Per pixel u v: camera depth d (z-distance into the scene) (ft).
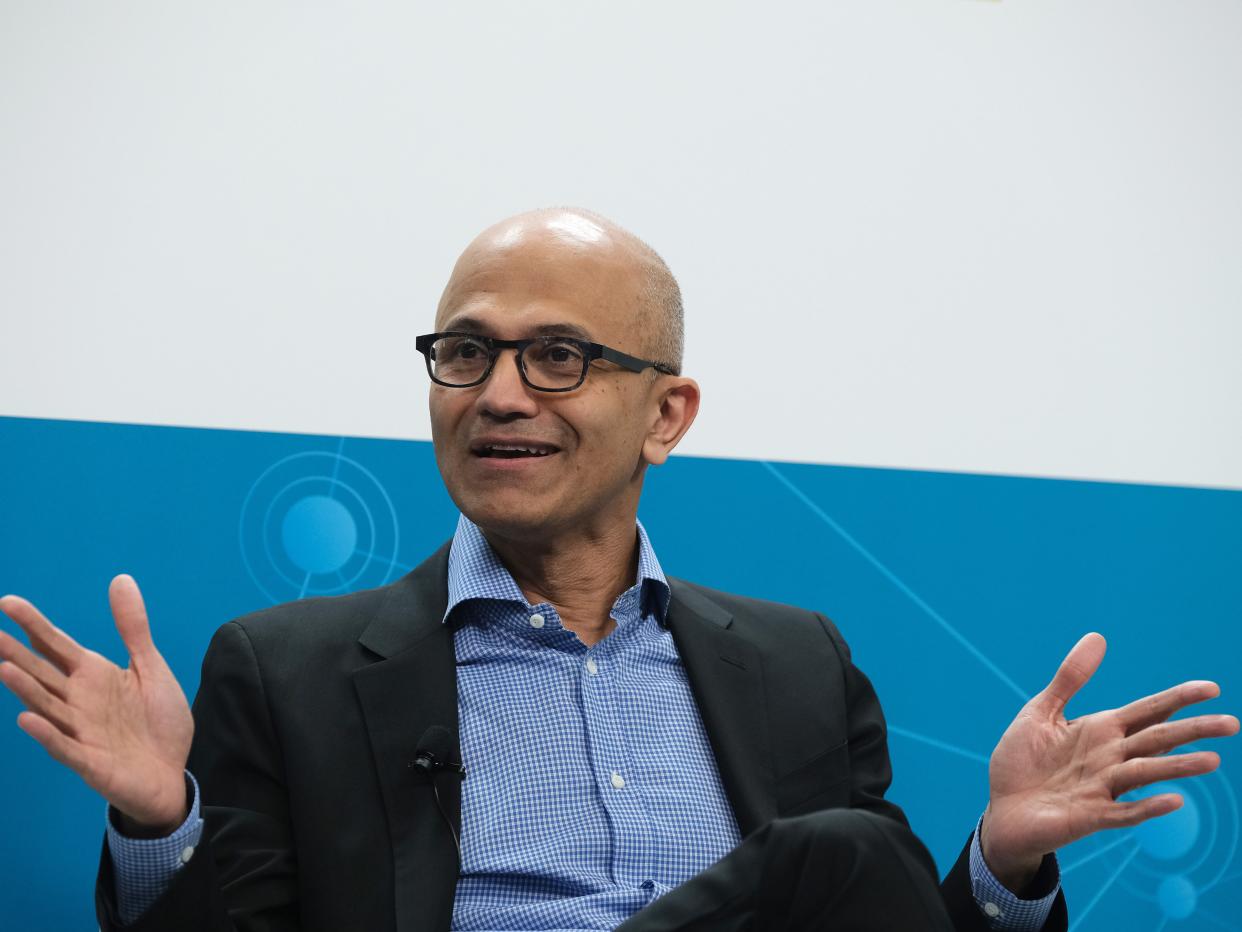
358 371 13.61
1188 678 14.49
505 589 10.04
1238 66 15.80
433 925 8.74
